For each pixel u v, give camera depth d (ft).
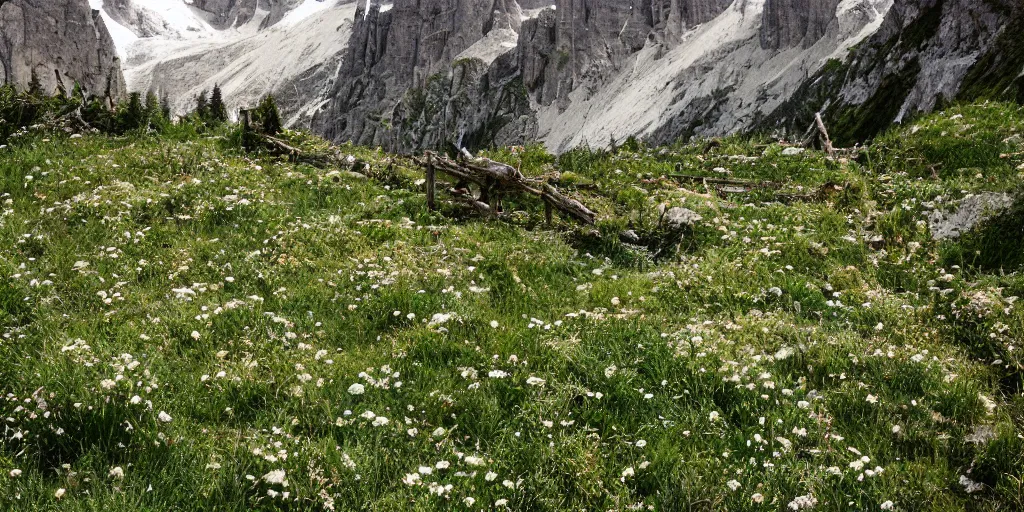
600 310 32.45
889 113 315.37
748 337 29.22
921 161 56.39
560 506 19.44
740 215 46.88
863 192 48.67
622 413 24.06
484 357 26.94
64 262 35.60
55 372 22.41
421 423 22.90
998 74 234.38
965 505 19.65
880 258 38.22
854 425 23.54
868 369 26.58
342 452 20.94
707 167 63.87
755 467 21.21
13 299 29.40
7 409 20.53
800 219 44.75
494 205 47.85
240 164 58.29
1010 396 25.27
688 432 22.84
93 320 29.25
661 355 26.96
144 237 39.88
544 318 32.14
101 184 48.78
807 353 27.55
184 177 51.65
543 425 22.63
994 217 37.76
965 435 22.72
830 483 20.42
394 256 38.60
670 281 36.14
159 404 22.34
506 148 72.43
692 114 581.94
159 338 27.81
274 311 31.96
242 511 18.30
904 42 335.47
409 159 63.00
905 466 21.26
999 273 35.14
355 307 31.91
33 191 46.96
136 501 17.83
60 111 65.05
